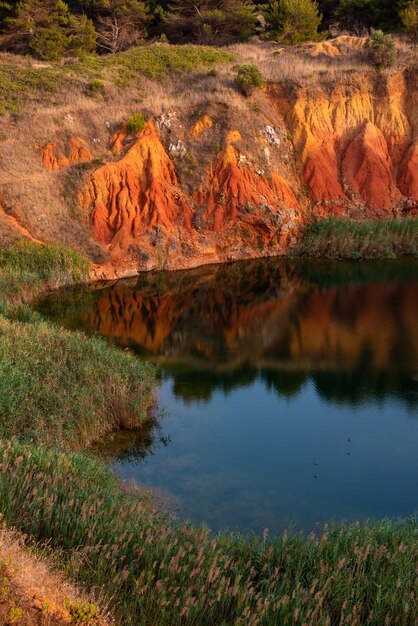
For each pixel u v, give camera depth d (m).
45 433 11.69
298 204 32.06
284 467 12.01
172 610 5.89
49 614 5.20
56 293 24.58
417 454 12.62
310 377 16.61
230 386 16.02
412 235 30.41
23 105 32.62
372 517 10.34
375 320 21.25
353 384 16.12
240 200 30.31
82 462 10.15
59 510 7.23
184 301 23.83
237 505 10.61
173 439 13.08
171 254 28.70
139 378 14.83
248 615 5.68
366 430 13.64
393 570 7.10
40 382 13.17
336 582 6.67
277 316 21.92
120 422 13.41
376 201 32.28
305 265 28.72
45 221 27.52
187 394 15.48
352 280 26.27
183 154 31.48
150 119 32.50
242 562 7.22
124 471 11.64
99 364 14.58
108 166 29.70
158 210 29.34
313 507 10.64
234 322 21.36
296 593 6.29
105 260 27.58
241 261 29.59
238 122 32.34
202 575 6.34
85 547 6.39
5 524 6.47
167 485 11.20
